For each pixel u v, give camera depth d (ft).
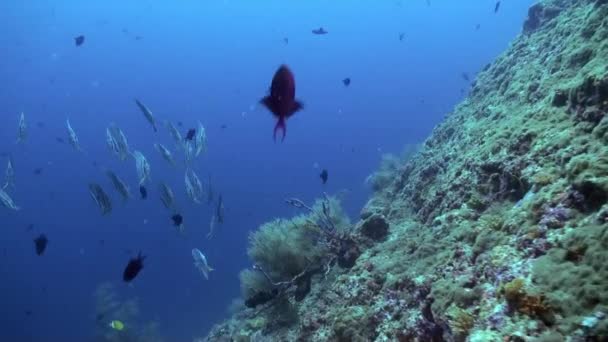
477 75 42.70
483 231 14.14
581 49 19.04
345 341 17.19
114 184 24.22
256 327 27.14
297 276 25.89
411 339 13.43
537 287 9.14
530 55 29.94
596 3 21.20
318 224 29.17
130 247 156.56
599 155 11.07
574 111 15.01
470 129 27.91
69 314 130.21
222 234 147.23
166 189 25.68
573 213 10.77
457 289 12.24
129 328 59.21
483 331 9.43
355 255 25.11
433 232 18.75
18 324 127.03
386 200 38.19
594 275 8.38
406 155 49.67
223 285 113.29
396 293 16.90
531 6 37.50
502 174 16.66
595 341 7.31
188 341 78.59
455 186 20.30
